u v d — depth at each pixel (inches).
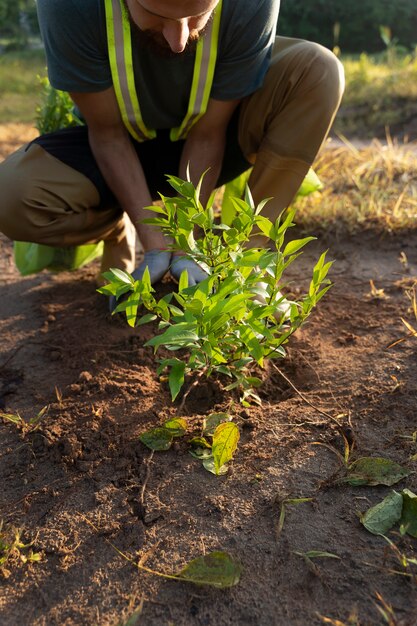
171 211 71.1
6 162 91.2
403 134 243.0
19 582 61.7
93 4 78.9
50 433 78.0
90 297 109.3
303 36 539.8
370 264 114.8
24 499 70.1
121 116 88.7
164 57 81.1
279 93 93.0
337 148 194.2
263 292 68.3
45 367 91.8
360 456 71.6
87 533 65.7
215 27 81.0
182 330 63.8
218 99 88.2
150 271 88.0
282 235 71.7
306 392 83.0
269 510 66.2
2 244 137.1
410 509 63.8
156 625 56.6
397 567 59.7
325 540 62.7
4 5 549.0
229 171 105.3
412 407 77.4
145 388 84.4
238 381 76.6
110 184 93.1
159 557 62.5
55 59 83.5
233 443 68.8
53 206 90.9
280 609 57.1
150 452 74.2
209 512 66.5
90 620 57.6
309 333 94.8
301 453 72.6
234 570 59.5
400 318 95.7
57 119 110.9
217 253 72.7
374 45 546.6
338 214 129.9
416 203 130.7
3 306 110.3
